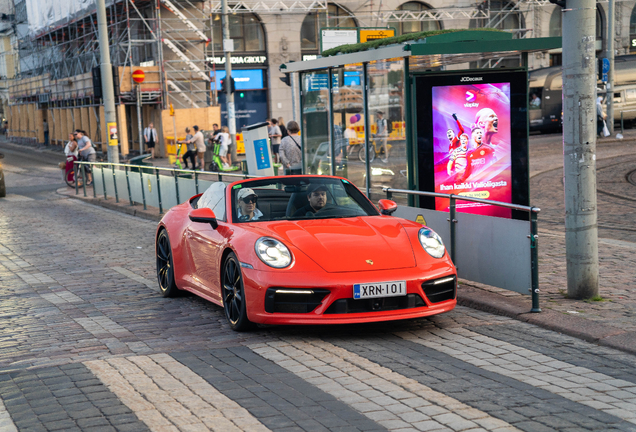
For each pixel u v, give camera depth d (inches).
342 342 225.6
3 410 171.6
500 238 264.2
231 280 249.0
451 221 292.4
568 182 258.7
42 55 1892.2
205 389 181.3
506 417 154.5
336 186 282.4
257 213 265.9
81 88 1545.3
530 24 1704.0
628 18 1760.6
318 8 1536.7
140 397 176.6
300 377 189.5
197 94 1409.9
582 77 252.7
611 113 1227.2
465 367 193.3
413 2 1654.8
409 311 226.1
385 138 399.9
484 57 387.2
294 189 277.3
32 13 1812.3
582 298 259.0
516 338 221.6
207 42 1428.4
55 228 605.0
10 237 559.8
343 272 223.5
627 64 1473.9
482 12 1674.5
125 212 700.7
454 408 161.2
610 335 213.0
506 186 382.9
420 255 236.1
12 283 369.7
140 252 456.8
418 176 374.0
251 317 231.8
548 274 307.3
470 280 285.1
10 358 223.0
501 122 378.6
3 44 2672.2
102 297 321.7
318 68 466.0
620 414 154.9
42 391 184.5
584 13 251.3
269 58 1585.9
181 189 579.5
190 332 248.1
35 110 1989.4
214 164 1105.4
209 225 276.7
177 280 303.3
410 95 374.3
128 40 1337.4
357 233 243.4
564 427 148.1
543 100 1454.2
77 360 214.1
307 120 508.1
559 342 215.5
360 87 423.8
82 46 1624.0
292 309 225.6
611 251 353.7
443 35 354.3
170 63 1382.9
